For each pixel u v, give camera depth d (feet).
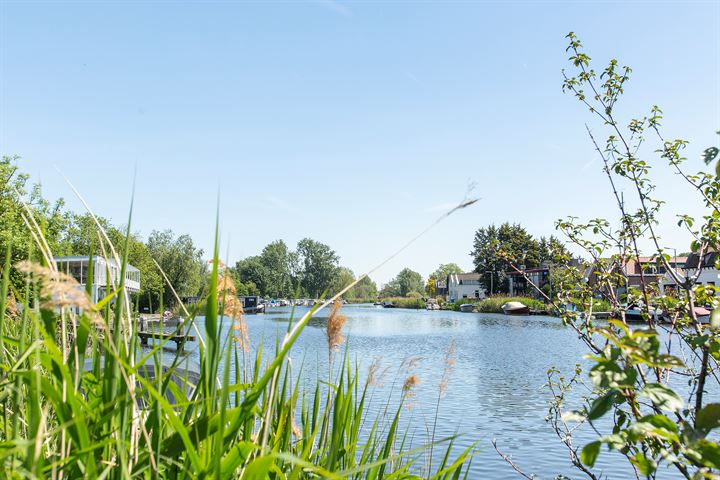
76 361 4.98
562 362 81.30
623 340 5.72
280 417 6.78
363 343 115.65
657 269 15.55
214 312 5.24
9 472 4.21
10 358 6.63
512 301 269.85
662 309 14.28
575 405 44.32
